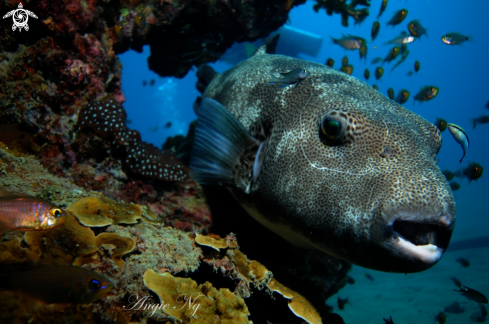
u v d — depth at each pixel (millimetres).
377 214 406
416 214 387
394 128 453
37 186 459
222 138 563
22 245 352
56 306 319
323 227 460
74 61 562
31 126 550
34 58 548
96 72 604
